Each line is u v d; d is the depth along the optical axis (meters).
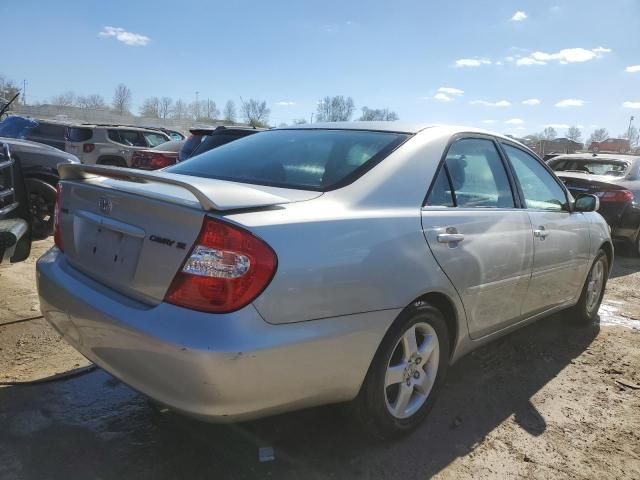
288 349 2.15
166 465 2.60
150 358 2.13
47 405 3.07
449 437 2.97
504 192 3.59
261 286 2.09
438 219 2.88
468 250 3.01
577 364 4.09
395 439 2.88
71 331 2.60
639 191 8.42
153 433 2.86
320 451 2.77
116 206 2.47
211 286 2.07
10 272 5.54
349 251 2.38
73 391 3.24
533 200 3.92
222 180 2.88
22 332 4.02
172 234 2.20
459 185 3.18
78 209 2.75
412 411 2.91
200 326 2.05
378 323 2.50
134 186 2.49
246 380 2.07
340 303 2.34
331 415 3.10
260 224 2.16
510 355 4.20
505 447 2.91
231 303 2.06
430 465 2.71
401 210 2.73
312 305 2.24
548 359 4.15
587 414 3.32
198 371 2.03
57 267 2.80
